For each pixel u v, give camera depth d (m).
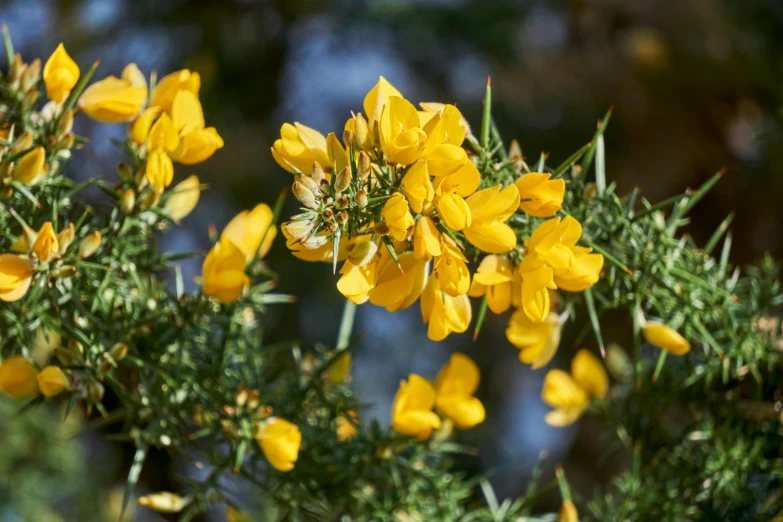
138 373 0.81
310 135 0.74
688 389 0.86
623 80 1.57
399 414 0.82
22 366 0.79
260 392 0.82
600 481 1.56
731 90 1.56
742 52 1.57
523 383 1.68
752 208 1.51
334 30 1.59
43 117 0.79
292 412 0.82
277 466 0.80
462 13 1.56
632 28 1.61
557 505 1.53
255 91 1.61
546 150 1.54
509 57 1.56
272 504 0.83
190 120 0.80
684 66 1.56
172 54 1.61
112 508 1.25
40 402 0.79
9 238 0.78
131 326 0.79
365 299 0.73
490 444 1.57
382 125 0.73
